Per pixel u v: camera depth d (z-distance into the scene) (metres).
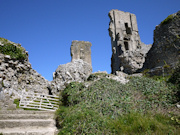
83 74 13.94
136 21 37.88
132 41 33.44
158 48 12.95
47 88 12.37
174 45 11.45
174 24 12.01
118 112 5.36
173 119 4.65
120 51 29.98
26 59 10.97
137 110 5.52
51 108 7.98
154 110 5.47
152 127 4.36
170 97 6.20
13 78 9.45
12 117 5.78
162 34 12.84
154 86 7.62
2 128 5.05
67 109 6.29
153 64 13.40
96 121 4.67
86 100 6.48
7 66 9.20
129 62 20.75
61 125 5.32
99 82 7.80
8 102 7.18
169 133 4.05
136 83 8.34
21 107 7.57
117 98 6.44
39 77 12.22
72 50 24.20
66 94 7.89
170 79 8.51
